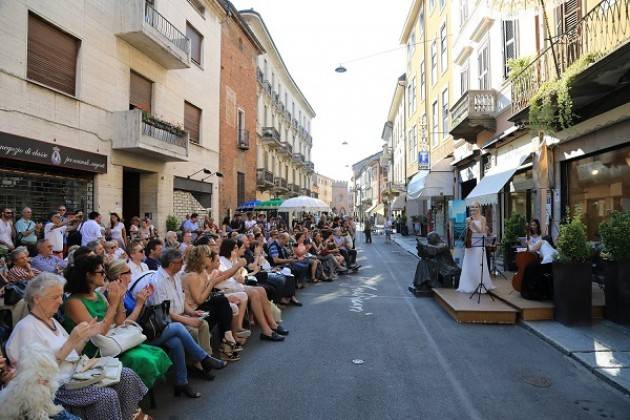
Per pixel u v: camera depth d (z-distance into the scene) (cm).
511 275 1046
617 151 849
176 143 1530
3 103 960
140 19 1325
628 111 778
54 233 856
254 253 890
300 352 561
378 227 4928
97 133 1256
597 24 796
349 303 882
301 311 809
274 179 3631
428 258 967
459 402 406
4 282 481
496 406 397
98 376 319
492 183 1268
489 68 1485
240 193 2533
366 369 495
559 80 805
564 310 651
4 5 960
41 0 1055
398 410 389
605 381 453
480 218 861
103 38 1285
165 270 488
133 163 1427
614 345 551
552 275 735
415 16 3014
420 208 3347
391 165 5031
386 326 693
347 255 1393
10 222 834
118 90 1355
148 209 1575
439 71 2283
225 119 2259
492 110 1407
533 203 1221
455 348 574
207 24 2012
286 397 418
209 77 2038
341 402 406
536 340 606
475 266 866
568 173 1030
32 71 1053
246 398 416
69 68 1168
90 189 1252
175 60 1560
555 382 454
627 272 633
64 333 342
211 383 455
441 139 2270
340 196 12525
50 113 1088
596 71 707
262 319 622
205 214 1973
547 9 1031
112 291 371
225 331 532
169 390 438
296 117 4850
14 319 380
